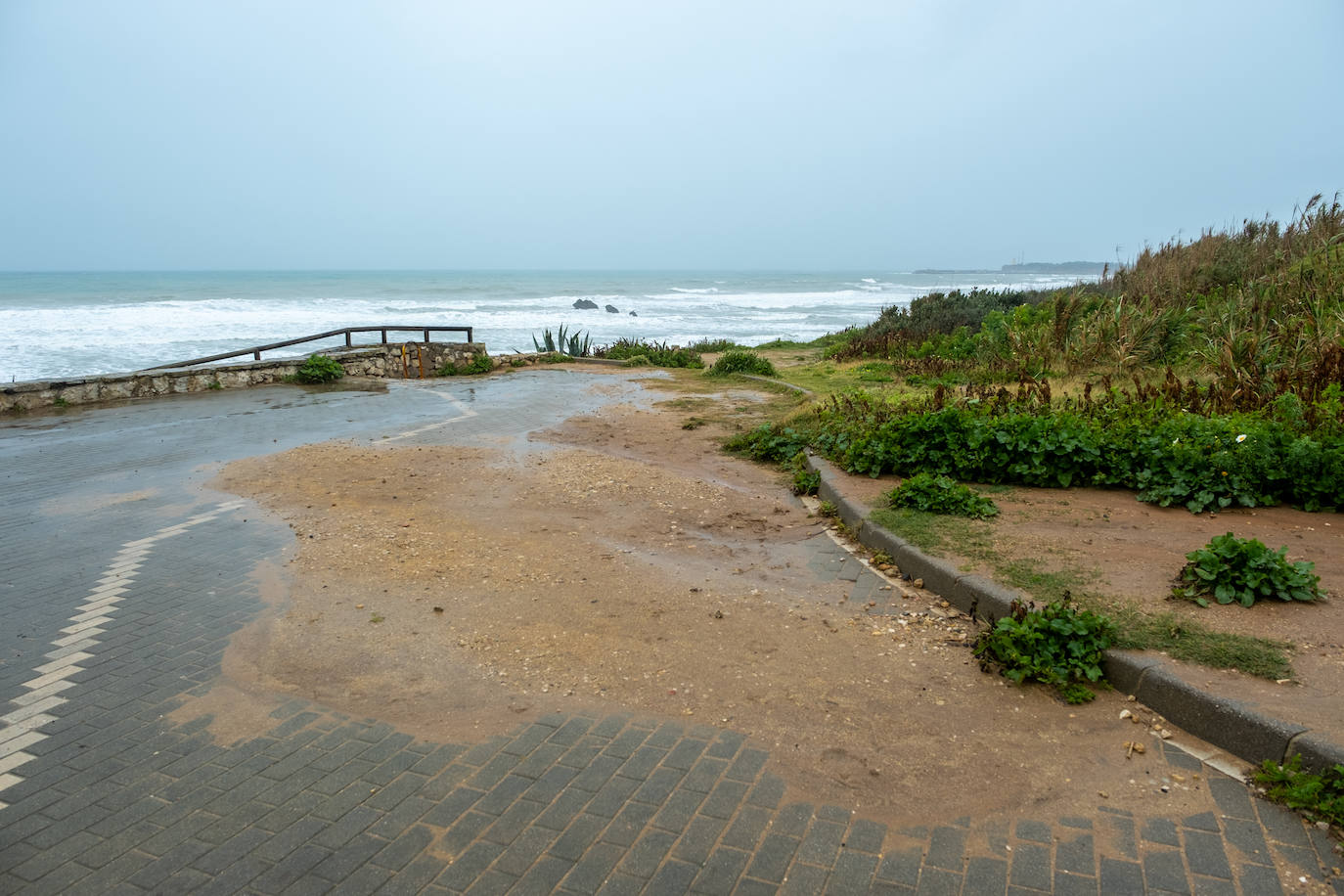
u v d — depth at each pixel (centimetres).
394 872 274
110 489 764
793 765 331
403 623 472
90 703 384
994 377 1222
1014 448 698
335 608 493
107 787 321
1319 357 802
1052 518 592
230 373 1467
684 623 470
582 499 736
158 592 519
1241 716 322
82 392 1270
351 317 4503
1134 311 1186
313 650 439
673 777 325
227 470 838
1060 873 267
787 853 280
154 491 758
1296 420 667
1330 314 934
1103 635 391
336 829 295
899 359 1631
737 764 332
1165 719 353
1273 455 607
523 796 313
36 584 532
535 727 363
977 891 260
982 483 704
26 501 725
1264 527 556
